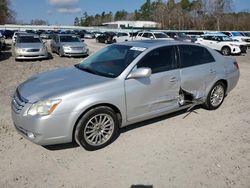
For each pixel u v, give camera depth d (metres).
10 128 4.65
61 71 4.71
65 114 3.62
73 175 3.38
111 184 3.21
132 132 4.57
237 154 3.91
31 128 3.59
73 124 3.71
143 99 4.36
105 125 4.04
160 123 4.96
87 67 4.77
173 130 4.68
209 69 5.38
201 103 5.55
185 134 4.54
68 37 17.73
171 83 4.70
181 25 84.06
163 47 4.75
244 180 3.31
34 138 3.63
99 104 3.89
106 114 3.98
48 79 4.26
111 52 4.92
